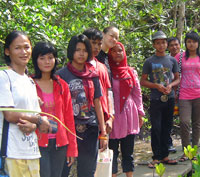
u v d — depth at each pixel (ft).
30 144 8.79
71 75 11.47
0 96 8.45
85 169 11.46
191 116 18.24
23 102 8.75
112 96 13.05
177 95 18.06
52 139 10.03
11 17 15.53
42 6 16.30
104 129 11.83
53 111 10.09
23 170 8.63
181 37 23.85
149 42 22.08
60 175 10.42
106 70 12.71
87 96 11.43
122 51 13.93
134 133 14.21
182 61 18.01
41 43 10.14
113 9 19.44
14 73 8.86
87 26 17.40
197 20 26.78
